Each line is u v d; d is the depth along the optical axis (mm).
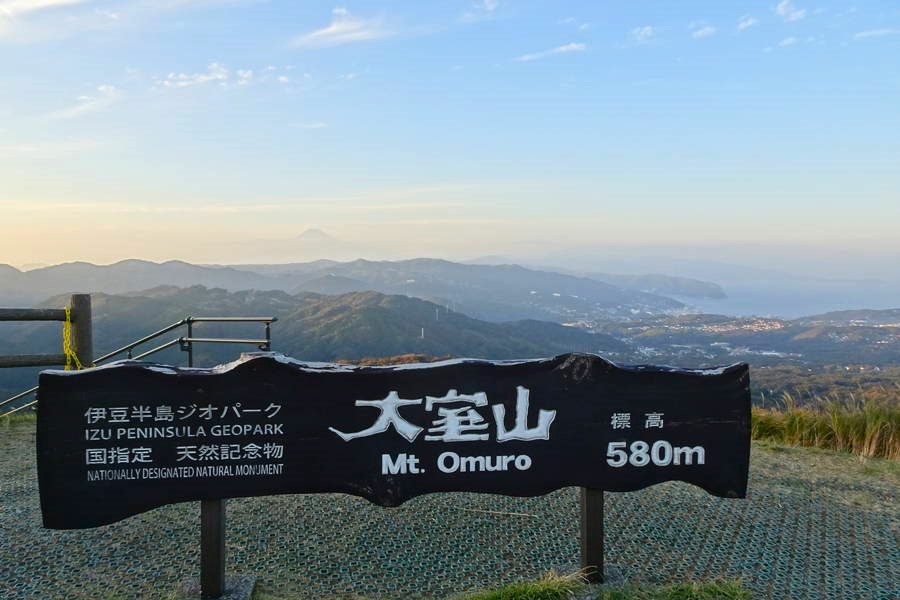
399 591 3234
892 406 6703
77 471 2850
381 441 3002
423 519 4055
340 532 3852
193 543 3668
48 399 2824
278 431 2947
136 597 3102
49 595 3119
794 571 3447
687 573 3410
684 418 3119
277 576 3346
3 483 4582
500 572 3430
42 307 5684
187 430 2896
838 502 4512
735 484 3148
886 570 3467
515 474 3070
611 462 3105
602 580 3219
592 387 3086
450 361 3029
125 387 2855
